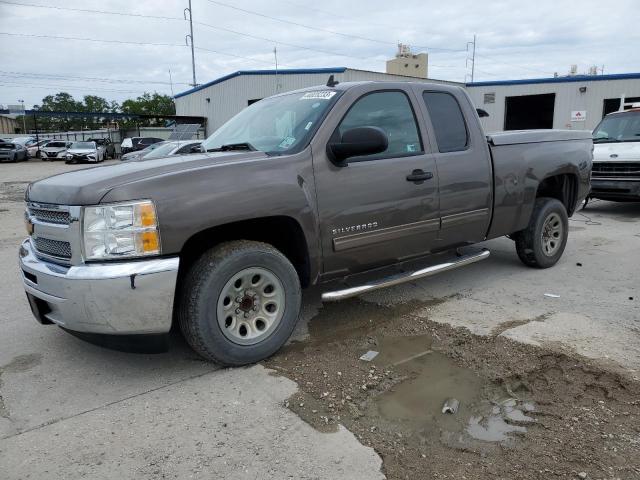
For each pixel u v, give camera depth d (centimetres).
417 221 429
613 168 960
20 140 5075
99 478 249
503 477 244
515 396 316
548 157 552
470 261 487
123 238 306
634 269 590
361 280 477
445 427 286
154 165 348
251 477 247
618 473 244
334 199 378
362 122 404
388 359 367
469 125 479
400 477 246
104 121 7594
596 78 2773
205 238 361
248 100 3472
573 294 501
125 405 312
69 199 314
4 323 452
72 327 319
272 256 356
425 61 4838
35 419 300
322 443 272
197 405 310
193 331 336
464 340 392
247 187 338
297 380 338
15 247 789
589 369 342
